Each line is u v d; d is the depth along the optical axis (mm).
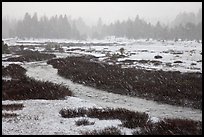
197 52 58812
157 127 11117
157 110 15992
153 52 61625
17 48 74625
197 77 24469
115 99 18953
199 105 16625
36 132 11078
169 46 87125
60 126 11914
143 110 15953
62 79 27141
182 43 99125
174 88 20016
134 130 11203
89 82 24312
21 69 30672
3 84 21062
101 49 74375
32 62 41594
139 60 42594
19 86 20359
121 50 52906
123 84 22156
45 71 32531
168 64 38281
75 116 13484
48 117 13398
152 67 34938
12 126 11820
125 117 12969
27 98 17781
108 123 12305
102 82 23312
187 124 11344
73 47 86438
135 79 24125
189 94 18266
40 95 18344
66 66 34031
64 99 17859
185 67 35250
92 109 14648
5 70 28750
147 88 20562
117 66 33031
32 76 28453
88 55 52625
